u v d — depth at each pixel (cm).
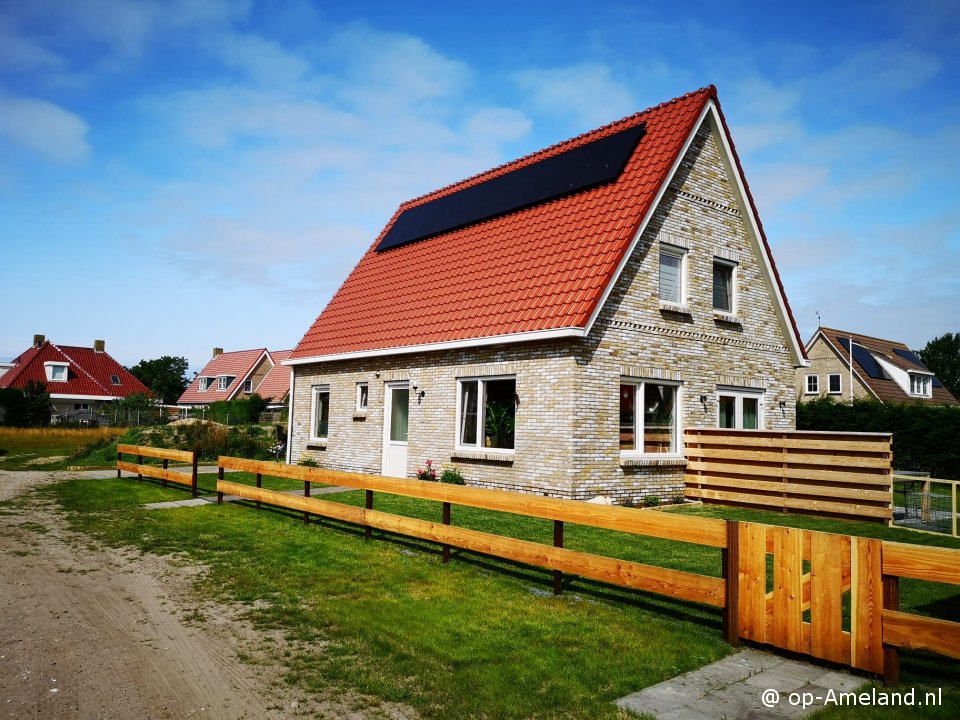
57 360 5581
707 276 1585
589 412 1304
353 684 492
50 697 466
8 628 605
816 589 525
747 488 1355
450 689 484
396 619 634
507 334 1373
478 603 685
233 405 4669
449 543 838
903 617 479
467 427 1519
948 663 527
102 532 1034
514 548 754
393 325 1764
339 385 1931
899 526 1173
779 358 1764
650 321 1434
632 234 1365
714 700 466
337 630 605
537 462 1336
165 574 792
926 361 7219
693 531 604
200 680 498
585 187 1605
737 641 567
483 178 2109
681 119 1555
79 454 2369
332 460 1930
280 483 1697
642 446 1412
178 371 9025
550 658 540
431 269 1867
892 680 486
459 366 1530
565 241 1505
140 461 1773
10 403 4228
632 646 567
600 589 741
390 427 1753
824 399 2795
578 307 1292
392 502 1346
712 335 1575
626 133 1644
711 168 1622
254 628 610
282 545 948
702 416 1530
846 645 507
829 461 1238
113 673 509
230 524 1104
